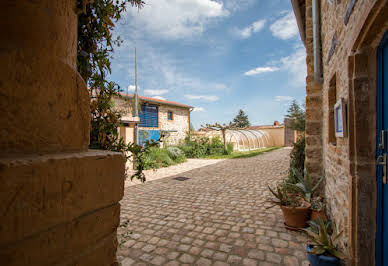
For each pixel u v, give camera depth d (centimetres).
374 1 120
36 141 63
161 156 998
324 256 196
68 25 76
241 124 3444
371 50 161
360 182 167
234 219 350
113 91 150
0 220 51
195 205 425
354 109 169
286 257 241
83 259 71
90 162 73
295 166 511
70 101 74
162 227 325
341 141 221
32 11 64
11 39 60
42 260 60
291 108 2403
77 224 69
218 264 231
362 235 167
